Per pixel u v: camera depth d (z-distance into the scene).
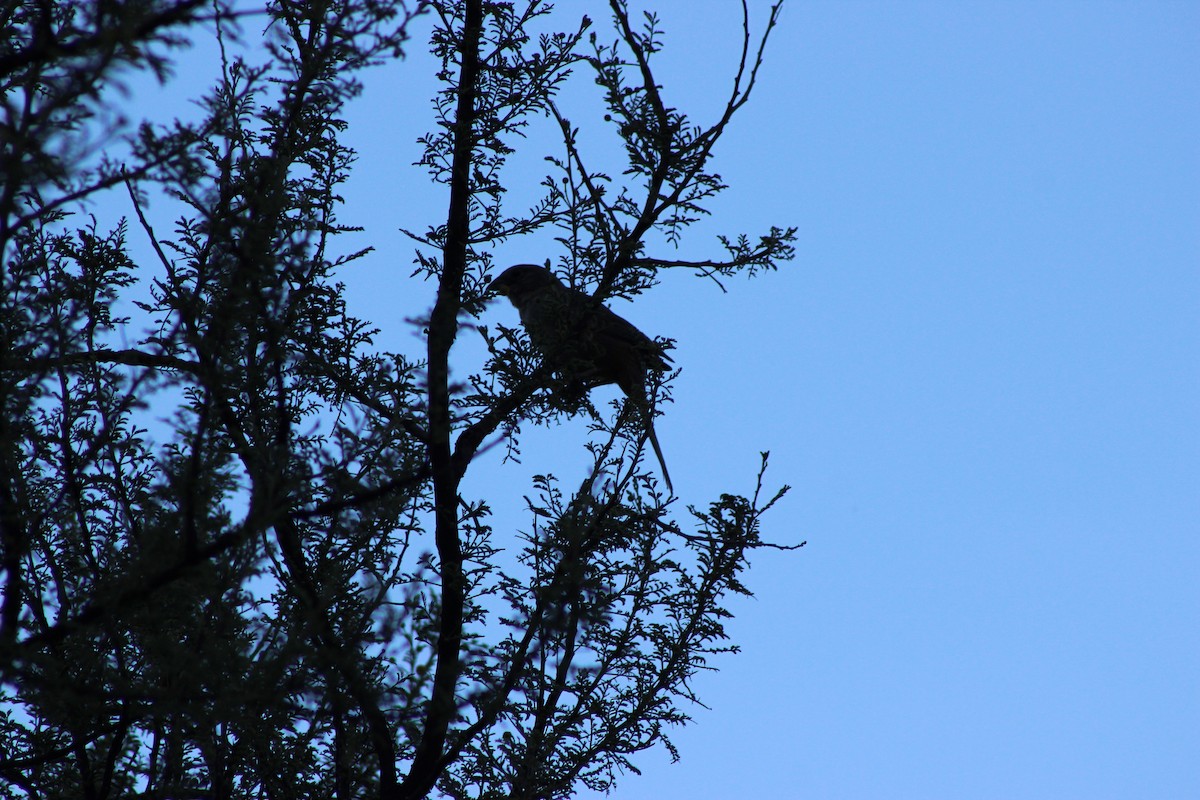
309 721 9.50
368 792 9.62
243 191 8.66
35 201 8.06
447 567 10.48
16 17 8.16
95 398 9.58
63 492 8.92
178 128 7.42
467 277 11.84
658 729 10.78
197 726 8.70
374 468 9.05
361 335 10.48
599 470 11.50
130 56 6.62
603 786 10.64
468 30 12.34
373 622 9.28
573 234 11.48
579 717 10.72
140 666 9.30
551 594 10.35
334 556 9.75
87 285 9.95
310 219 8.78
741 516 11.24
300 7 8.88
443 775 10.57
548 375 11.34
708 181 11.13
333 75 8.83
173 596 8.44
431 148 12.31
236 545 7.53
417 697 8.73
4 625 8.30
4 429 8.26
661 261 11.30
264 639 9.23
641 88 10.91
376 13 7.93
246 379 8.84
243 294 8.09
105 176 7.35
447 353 10.12
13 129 6.76
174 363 8.91
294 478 8.05
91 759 9.84
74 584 9.63
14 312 8.73
